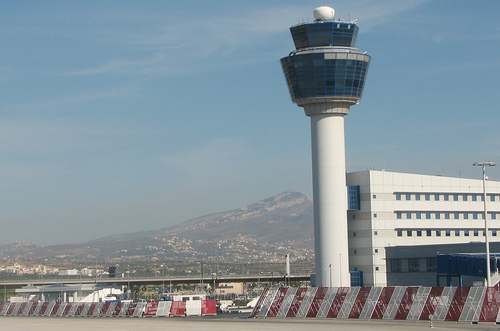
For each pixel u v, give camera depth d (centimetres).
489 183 15825
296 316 9225
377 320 8350
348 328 7219
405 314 8200
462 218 15412
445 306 7938
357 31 13612
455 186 15375
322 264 13550
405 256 13900
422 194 15000
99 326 8838
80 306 12219
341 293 8906
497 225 15812
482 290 7750
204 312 11531
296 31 13562
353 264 14650
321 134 13600
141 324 9031
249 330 7325
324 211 13562
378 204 14538
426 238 14912
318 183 13675
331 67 13225
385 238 14488
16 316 12538
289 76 13712
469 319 7694
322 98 13375
